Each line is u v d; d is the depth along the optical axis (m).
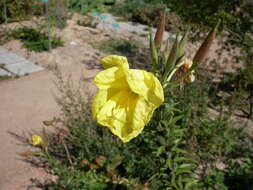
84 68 0.93
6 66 0.90
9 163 0.50
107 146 0.44
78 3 1.69
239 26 0.74
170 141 0.37
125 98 0.21
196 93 0.52
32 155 0.52
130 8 1.70
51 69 0.90
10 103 0.70
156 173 0.40
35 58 0.97
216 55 1.07
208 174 0.46
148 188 0.38
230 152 0.53
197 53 0.28
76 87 0.77
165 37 1.12
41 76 0.85
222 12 0.70
